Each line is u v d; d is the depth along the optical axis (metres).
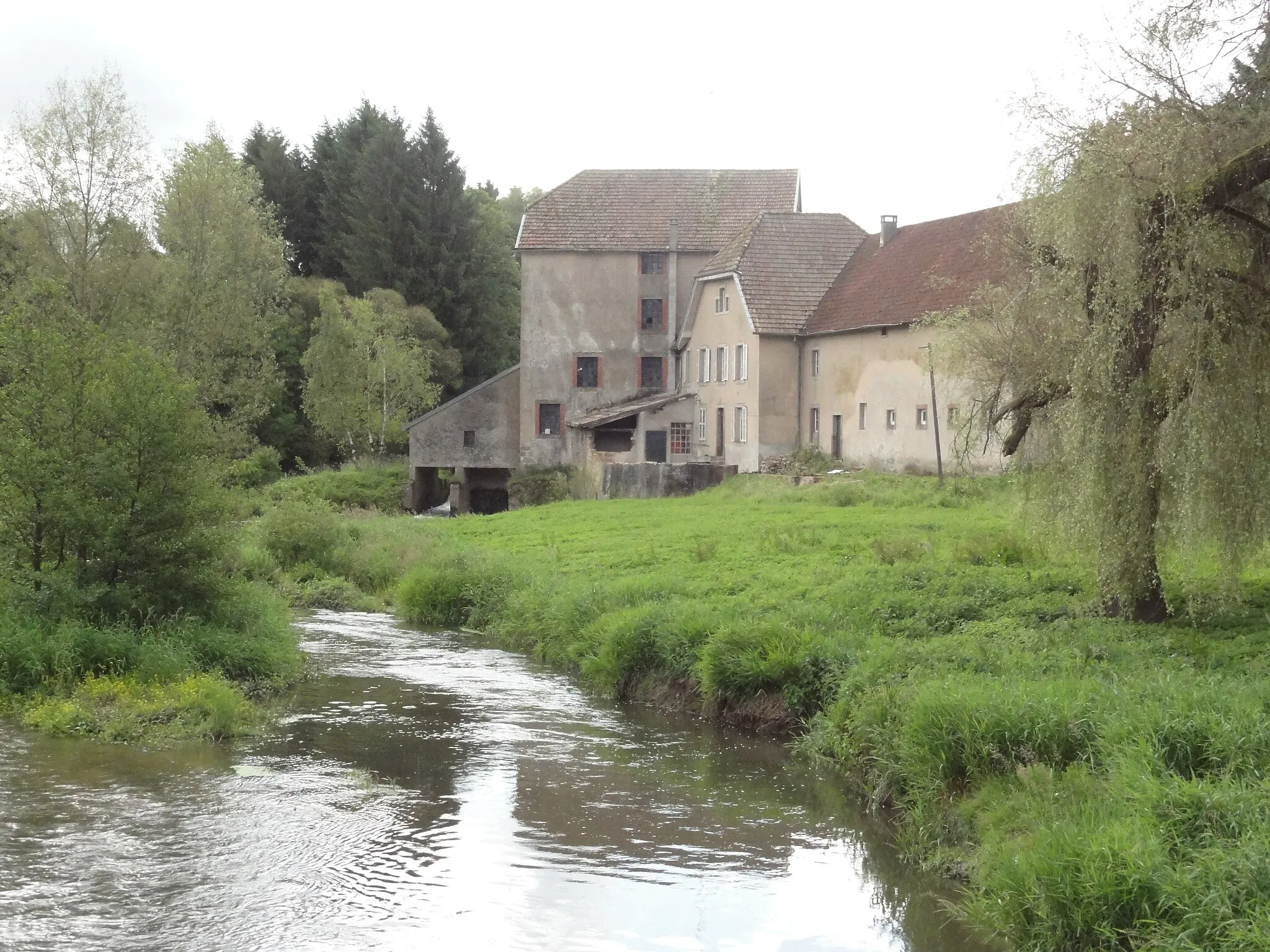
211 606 18.28
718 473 48.47
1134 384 14.80
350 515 50.72
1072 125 15.20
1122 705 10.75
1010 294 17.25
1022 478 18.48
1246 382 14.48
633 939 8.84
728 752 14.20
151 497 17.53
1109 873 8.06
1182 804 8.62
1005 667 13.63
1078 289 15.02
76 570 17.44
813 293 53.44
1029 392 17.12
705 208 63.00
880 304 47.69
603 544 30.98
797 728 14.81
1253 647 14.06
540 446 61.72
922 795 11.09
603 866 10.29
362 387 68.44
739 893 9.74
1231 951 7.12
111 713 14.68
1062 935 8.12
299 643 21.28
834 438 50.16
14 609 16.77
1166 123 14.44
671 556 27.42
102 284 46.22
